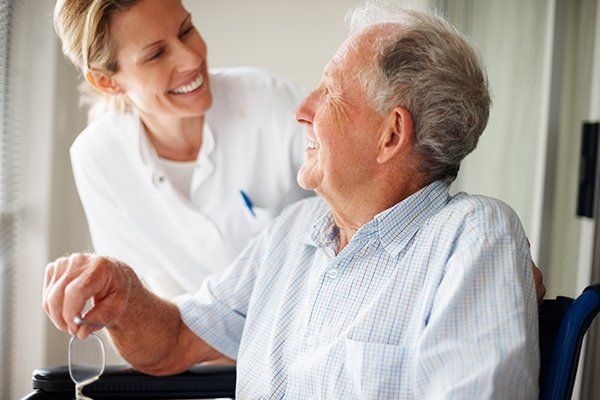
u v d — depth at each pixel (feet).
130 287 4.54
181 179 6.03
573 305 3.55
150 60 5.12
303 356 4.02
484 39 7.20
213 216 6.00
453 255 3.62
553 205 6.46
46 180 8.21
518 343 3.25
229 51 9.18
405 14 3.97
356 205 4.08
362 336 3.74
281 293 4.52
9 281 7.88
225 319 4.89
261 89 5.93
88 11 4.92
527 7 6.67
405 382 3.53
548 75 6.32
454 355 3.31
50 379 4.49
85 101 6.43
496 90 7.13
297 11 9.07
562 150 6.41
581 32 6.26
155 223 6.12
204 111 5.47
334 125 3.91
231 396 4.68
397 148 3.84
